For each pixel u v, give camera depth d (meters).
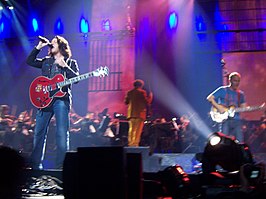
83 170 2.58
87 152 2.59
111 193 2.53
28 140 8.34
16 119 9.43
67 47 5.71
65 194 3.14
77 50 13.32
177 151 9.22
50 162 7.55
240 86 11.97
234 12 12.65
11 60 13.88
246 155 3.53
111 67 13.02
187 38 12.82
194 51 12.72
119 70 12.96
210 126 9.96
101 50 13.17
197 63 12.65
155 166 5.39
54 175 4.89
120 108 12.70
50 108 5.41
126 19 13.20
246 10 12.57
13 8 14.02
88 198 2.55
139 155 2.83
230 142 3.56
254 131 9.14
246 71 12.09
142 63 12.91
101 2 13.45
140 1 13.16
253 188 3.01
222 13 12.74
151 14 13.09
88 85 12.95
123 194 2.52
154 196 3.36
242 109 6.20
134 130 7.16
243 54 12.20
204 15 12.85
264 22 12.38
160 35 12.96
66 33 13.58
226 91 6.36
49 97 5.39
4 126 8.65
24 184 1.52
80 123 9.40
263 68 11.98
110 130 9.11
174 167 3.42
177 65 12.79
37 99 5.43
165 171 3.41
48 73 5.56
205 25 12.81
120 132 8.85
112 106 12.77
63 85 5.39
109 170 2.55
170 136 9.15
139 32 13.05
